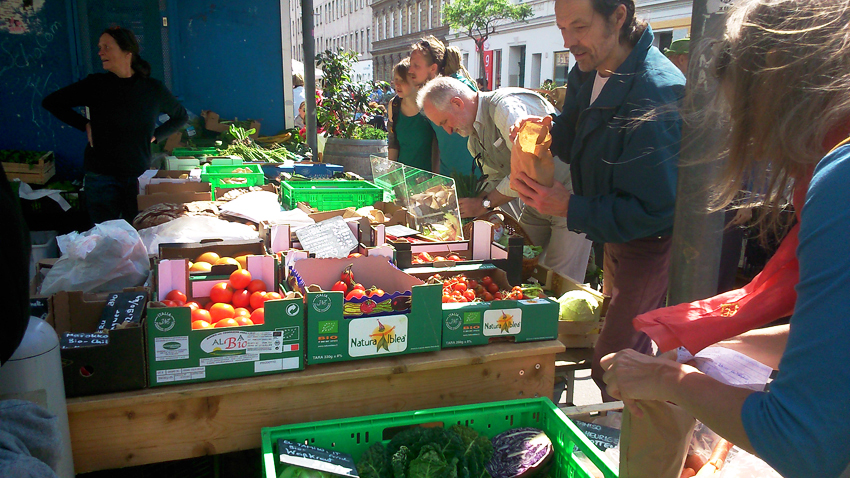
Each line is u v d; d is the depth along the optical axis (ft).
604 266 9.80
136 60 14.83
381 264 7.91
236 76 26.63
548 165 7.69
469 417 6.47
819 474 2.71
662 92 7.04
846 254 2.62
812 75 2.86
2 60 21.77
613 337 8.21
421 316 6.65
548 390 7.40
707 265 5.66
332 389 6.46
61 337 5.65
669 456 4.24
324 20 213.87
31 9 21.76
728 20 3.35
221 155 19.85
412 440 5.88
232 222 10.50
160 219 10.82
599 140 7.64
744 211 5.41
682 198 5.59
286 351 6.21
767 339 4.76
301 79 34.81
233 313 6.72
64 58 22.47
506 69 99.60
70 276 7.70
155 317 5.72
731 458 5.30
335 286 7.39
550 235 12.63
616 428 6.60
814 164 3.06
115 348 5.65
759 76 3.05
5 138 22.40
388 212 12.88
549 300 7.26
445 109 11.80
